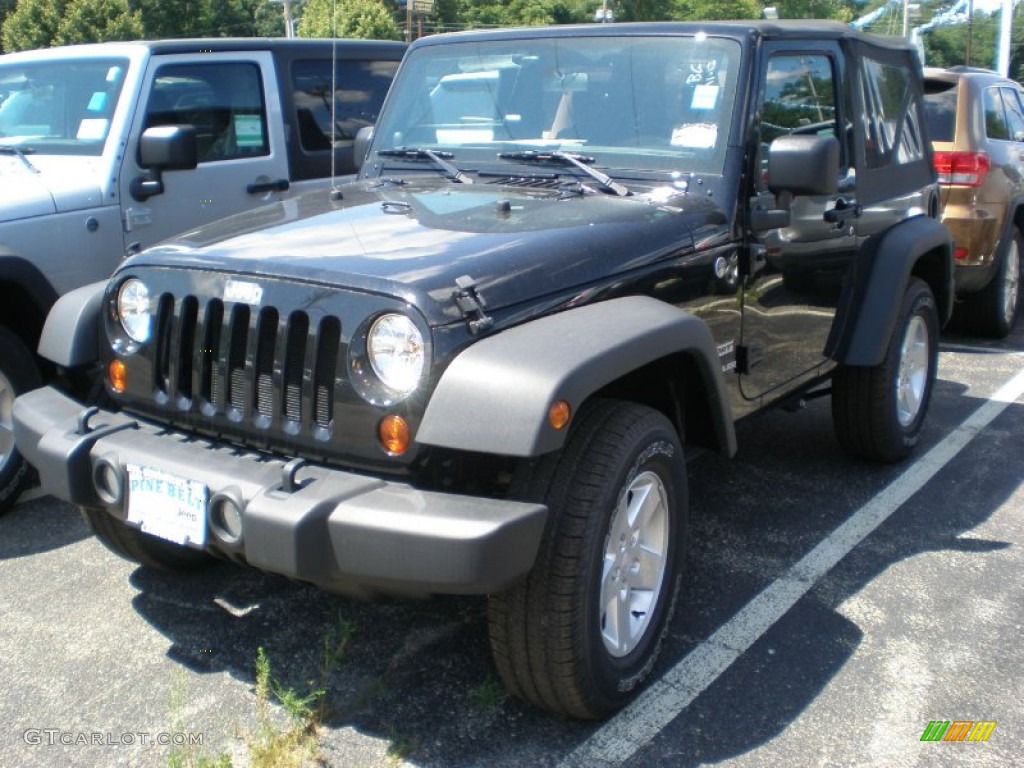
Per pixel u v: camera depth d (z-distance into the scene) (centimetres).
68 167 504
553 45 405
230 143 565
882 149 484
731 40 375
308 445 276
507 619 273
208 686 318
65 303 348
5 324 462
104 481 298
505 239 300
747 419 407
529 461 276
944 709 306
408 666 328
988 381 654
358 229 317
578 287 297
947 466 502
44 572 393
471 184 382
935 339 511
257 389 285
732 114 366
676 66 380
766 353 397
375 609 364
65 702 309
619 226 323
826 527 432
